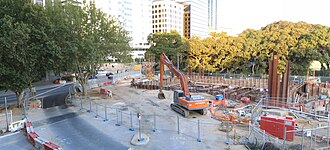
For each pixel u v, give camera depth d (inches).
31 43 1047.6
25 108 1120.8
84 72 1619.1
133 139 761.0
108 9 5098.4
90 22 1464.1
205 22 7677.2
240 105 1247.5
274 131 770.8
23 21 1061.1
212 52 2723.9
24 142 757.3
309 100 1457.9
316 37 2384.4
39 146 703.1
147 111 1154.7
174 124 933.8
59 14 1202.6
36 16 1081.4
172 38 3312.0
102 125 922.1
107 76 2930.6
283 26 2984.7
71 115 1066.1
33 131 796.6
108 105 1280.8
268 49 2541.8
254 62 2721.5
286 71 1273.4
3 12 1024.9
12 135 816.3
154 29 6407.5
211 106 1149.1
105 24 1518.2
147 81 2137.1
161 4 6230.3
